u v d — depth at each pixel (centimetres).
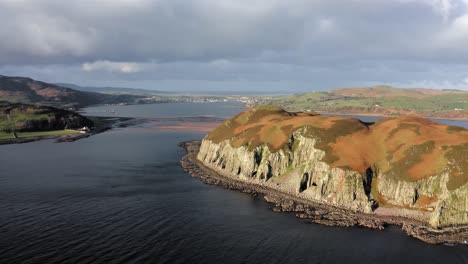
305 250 7362
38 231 7844
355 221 8906
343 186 10281
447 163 9844
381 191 10219
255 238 7862
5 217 8669
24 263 6406
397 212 9475
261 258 6962
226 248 7331
